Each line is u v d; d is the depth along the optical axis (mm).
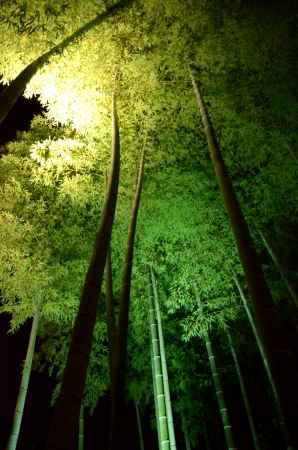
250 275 2439
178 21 5637
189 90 5996
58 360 6367
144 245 6340
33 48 4930
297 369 1994
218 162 3352
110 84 5469
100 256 2680
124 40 5504
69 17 5031
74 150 5602
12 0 4879
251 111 6039
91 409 6230
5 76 4895
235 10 5820
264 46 5801
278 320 2178
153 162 6160
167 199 6176
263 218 6395
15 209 5879
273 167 6125
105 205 3057
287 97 6039
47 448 1754
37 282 5285
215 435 7438
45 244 5883
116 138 3811
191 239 6352
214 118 6184
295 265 6418
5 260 5199
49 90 5348
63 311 5797
